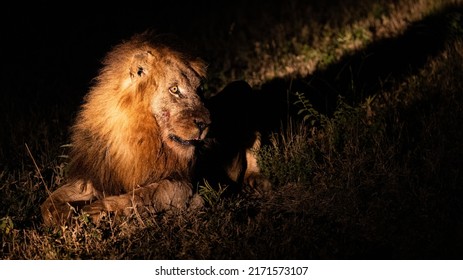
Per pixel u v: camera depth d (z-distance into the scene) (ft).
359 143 40.11
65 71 64.90
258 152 40.19
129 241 32.78
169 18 80.07
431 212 33.04
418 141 40.60
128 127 34.01
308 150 39.93
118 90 34.27
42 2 84.17
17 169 41.93
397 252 31.48
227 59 62.54
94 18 81.15
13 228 34.30
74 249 32.60
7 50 70.95
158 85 33.73
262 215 34.27
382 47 56.65
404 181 35.53
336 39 61.82
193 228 33.65
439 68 49.26
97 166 35.27
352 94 48.52
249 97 42.37
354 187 35.96
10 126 48.14
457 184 35.22
